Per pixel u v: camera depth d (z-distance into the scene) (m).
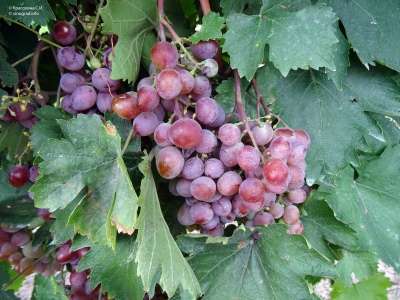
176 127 0.30
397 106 0.40
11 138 0.44
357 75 0.41
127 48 0.34
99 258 0.38
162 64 0.31
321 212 0.44
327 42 0.33
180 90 0.30
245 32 0.34
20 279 0.57
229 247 0.38
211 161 0.32
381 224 0.47
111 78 0.32
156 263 0.31
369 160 0.47
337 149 0.40
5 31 0.44
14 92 0.41
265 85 0.39
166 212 0.41
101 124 0.30
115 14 0.33
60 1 0.42
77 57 0.38
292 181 0.33
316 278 0.47
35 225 0.48
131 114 0.32
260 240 0.38
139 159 0.37
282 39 0.33
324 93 0.40
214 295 0.37
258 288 0.37
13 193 0.47
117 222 0.29
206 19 0.33
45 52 0.45
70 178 0.30
